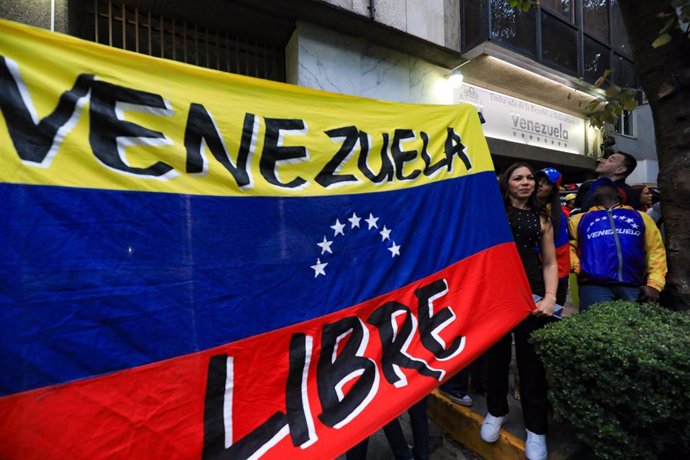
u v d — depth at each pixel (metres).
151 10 3.43
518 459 2.04
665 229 2.12
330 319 1.66
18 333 1.06
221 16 3.64
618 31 8.05
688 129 1.95
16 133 1.13
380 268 1.85
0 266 1.05
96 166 1.25
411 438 2.49
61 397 1.10
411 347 1.82
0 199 1.08
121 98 1.34
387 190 1.98
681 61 1.95
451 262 2.07
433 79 5.26
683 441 1.42
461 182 2.25
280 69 4.30
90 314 1.17
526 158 6.99
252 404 1.40
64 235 1.16
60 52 1.25
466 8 5.38
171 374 1.28
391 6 4.51
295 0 3.72
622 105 2.30
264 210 1.58
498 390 2.17
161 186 1.36
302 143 1.76
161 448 1.22
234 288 1.45
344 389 1.59
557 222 2.60
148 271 1.29
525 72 6.12
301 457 1.37
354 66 4.43
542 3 6.23
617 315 1.81
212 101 1.55
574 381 1.62
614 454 1.54
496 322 2.04
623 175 2.88
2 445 1.02
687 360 1.29
